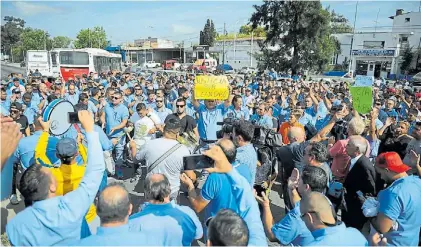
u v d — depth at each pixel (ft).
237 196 9.09
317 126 23.86
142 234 7.66
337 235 7.85
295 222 9.36
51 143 12.19
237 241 6.36
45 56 84.58
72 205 8.11
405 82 95.96
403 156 19.12
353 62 174.60
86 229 8.91
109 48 212.84
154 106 28.02
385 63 164.25
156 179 9.37
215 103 21.50
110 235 7.31
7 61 335.26
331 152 14.89
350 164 13.25
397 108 33.30
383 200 10.35
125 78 46.75
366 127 19.95
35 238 7.80
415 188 10.29
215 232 6.47
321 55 131.03
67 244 7.66
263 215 10.48
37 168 8.14
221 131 16.15
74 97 33.40
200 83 20.62
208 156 9.07
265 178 13.94
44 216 7.83
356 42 179.73
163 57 265.54
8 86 38.45
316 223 8.01
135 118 23.41
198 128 21.70
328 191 12.67
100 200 7.47
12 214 11.37
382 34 171.01
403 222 10.18
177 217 9.11
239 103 21.62
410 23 163.73
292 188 10.77
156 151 12.94
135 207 17.94
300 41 129.49
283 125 21.83
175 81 52.01
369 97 19.83
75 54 75.77
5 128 8.20
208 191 10.00
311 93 27.50
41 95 30.58
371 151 19.38
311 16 127.24
